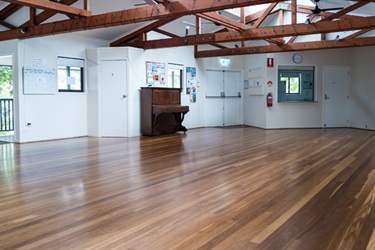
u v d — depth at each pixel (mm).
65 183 3881
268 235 2441
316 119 10586
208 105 11008
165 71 9367
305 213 2891
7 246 2262
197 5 4832
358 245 2270
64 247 2250
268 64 10109
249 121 11305
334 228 2562
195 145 6875
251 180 4012
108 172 4434
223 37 7383
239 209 2998
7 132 8992
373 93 9844
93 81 8320
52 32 6312
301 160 5230
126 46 8750
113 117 8305
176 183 3883
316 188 3658
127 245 2281
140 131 8578
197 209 2998
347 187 3689
